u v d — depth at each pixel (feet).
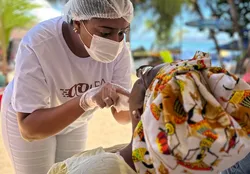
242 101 4.01
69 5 5.94
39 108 5.95
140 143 4.08
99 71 6.70
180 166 3.74
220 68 4.15
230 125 3.73
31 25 27.86
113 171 4.42
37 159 7.07
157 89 4.01
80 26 5.94
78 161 4.75
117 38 5.94
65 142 7.65
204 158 3.70
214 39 41.91
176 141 3.64
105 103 5.26
